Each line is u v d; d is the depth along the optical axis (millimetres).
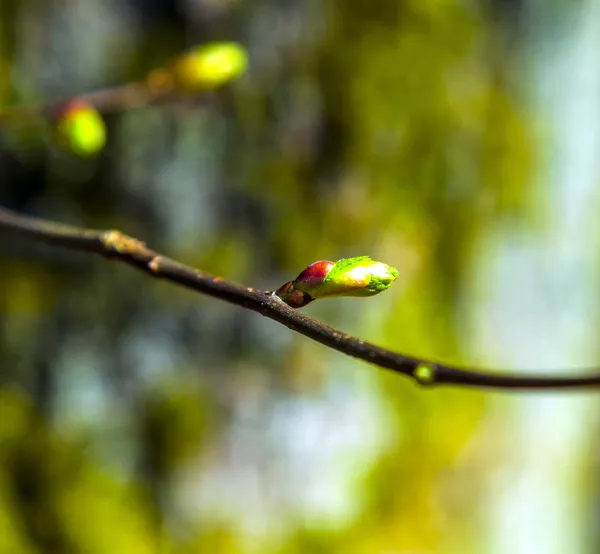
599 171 646
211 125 500
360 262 324
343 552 563
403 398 583
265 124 513
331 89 528
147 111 483
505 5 594
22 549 479
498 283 622
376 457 576
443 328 594
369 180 549
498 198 605
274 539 547
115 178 483
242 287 326
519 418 637
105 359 510
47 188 470
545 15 607
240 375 537
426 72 559
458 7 570
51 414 500
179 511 531
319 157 533
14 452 488
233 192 513
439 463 601
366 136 542
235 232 518
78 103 371
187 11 485
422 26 557
